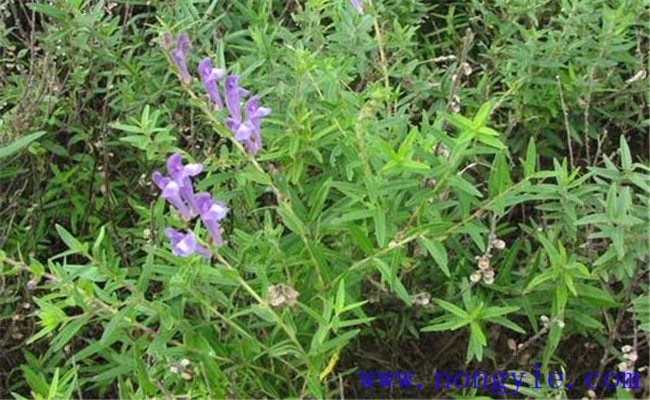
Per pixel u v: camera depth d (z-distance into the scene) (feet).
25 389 1.52
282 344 1.13
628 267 1.17
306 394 1.16
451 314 1.23
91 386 1.44
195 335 1.13
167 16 1.61
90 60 1.59
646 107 1.68
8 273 1.12
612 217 1.15
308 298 1.18
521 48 1.56
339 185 1.16
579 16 1.58
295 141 1.23
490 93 1.70
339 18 1.57
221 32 1.80
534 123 1.64
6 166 1.57
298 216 1.24
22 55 1.66
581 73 1.66
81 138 1.65
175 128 1.62
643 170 1.64
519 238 1.38
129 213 1.73
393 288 1.12
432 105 1.57
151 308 1.11
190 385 1.16
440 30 1.82
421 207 1.15
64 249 1.68
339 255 1.20
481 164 1.42
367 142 1.18
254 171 1.16
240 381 1.20
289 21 1.94
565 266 1.15
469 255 1.30
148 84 1.61
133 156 1.68
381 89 1.26
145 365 1.21
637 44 1.63
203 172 1.49
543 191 1.17
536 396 1.18
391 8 1.71
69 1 1.52
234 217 1.39
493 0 1.88
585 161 1.70
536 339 1.39
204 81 1.10
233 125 1.11
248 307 1.21
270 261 1.17
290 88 1.37
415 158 1.26
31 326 1.52
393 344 1.39
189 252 1.03
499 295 1.30
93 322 1.48
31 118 1.54
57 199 1.69
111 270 1.14
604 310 1.29
